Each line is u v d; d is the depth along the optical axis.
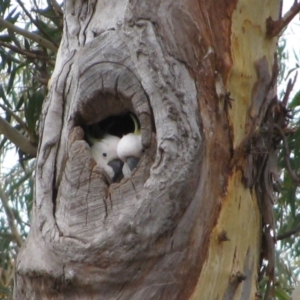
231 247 5.64
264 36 6.24
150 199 5.05
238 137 5.79
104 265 5.07
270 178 6.18
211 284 5.44
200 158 5.21
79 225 5.22
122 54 5.43
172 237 5.12
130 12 5.54
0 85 9.21
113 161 6.35
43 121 5.81
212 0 5.89
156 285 5.12
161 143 5.14
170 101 5.24
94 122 5.84
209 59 5.62
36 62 9.34
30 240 5.51
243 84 5.93
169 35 5.49
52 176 5.61
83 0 5.94
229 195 5.62
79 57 5.58
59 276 5.17
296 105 8.17
